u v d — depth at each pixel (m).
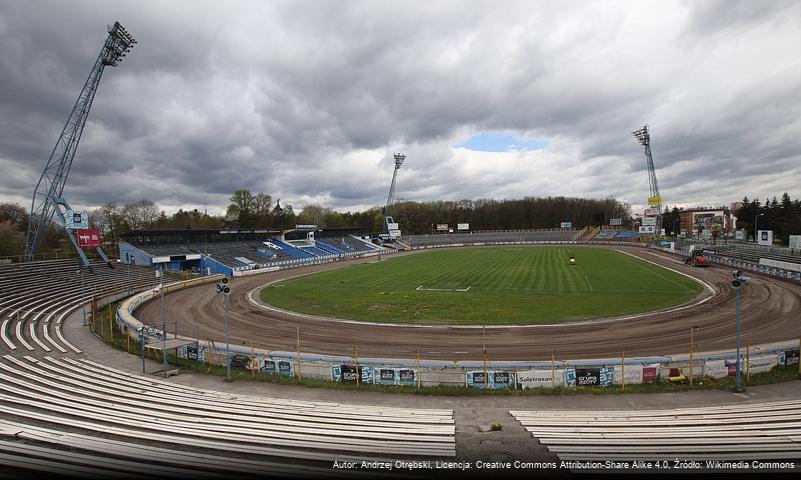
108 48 57.81
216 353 23.02
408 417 14.88
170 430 13.06
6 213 97.75
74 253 61.22
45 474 10.04
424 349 25.59
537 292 43.34
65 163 57.84
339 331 30.41
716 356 19.59
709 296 38.91
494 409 16.38
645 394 17.81
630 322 30.36
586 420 14.46
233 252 78.56
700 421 13.77
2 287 41.00
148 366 22.94
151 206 124.69
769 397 17.22
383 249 121.88
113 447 11.86
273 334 29.94
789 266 47.25
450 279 55.06
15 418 14.25
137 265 61.78
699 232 147.62
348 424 14.05
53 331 30.20
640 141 114.12
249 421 14.27
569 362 19.59
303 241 100.62
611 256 82.06
